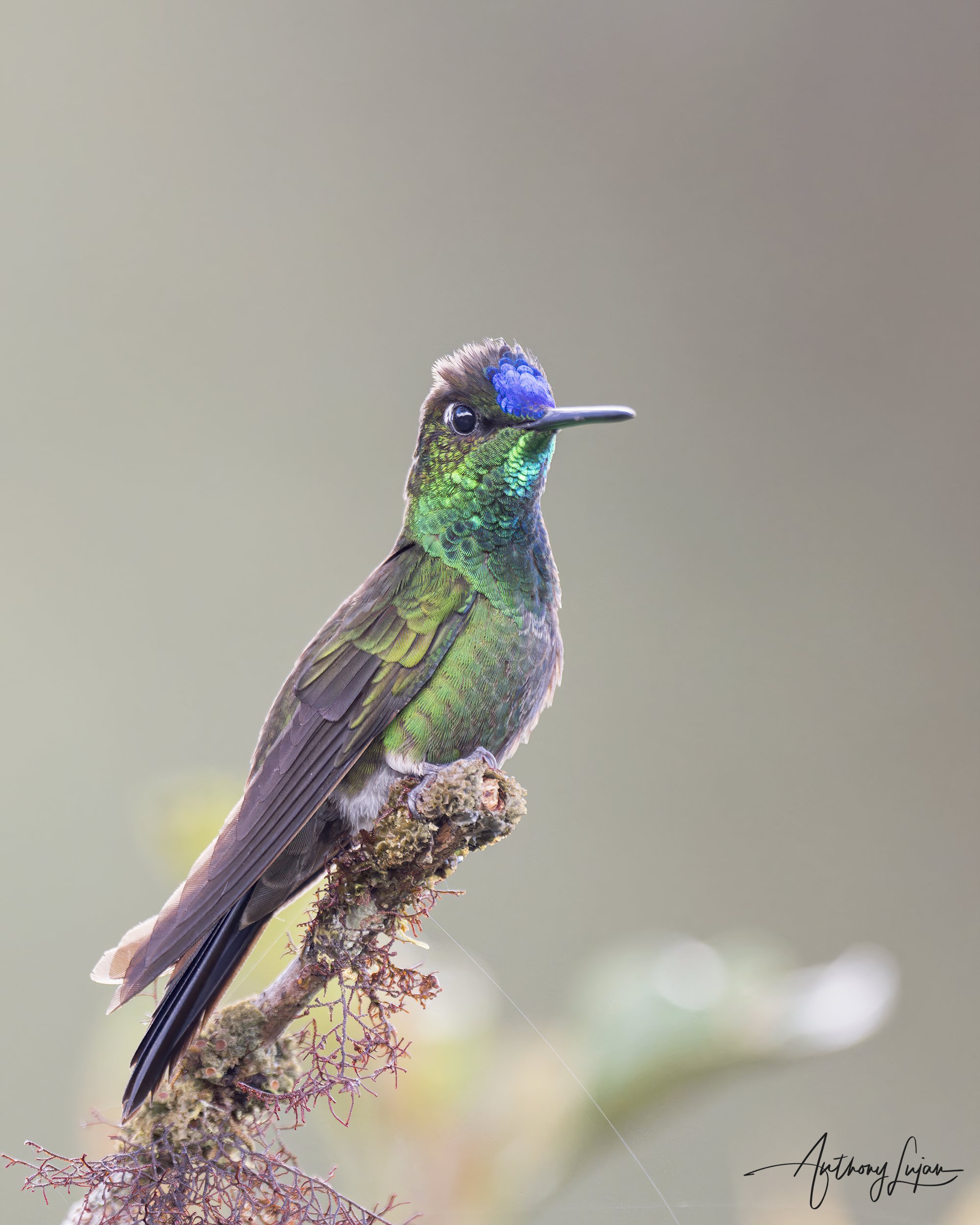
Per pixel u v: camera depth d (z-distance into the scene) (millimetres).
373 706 3189
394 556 3205
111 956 3168
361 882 3164
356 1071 3156
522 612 3199
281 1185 3152
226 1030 3154
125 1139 3152
